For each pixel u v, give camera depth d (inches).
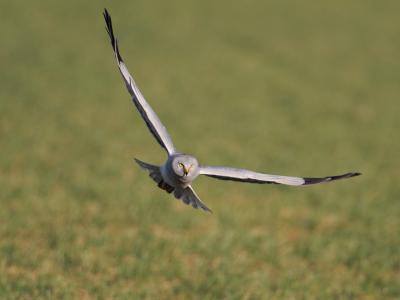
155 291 416.5
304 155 936.9
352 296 445.1
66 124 988.6
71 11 2217.0
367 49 2069.4
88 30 1984.5
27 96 1186.0
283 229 593.3
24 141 851.4
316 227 605.9
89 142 882.8
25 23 1984.5
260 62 1801.2
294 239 570.3
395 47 2122.3
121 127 1015.0
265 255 505.0
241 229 564.4
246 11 2469.2
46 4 2282.2
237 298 407.8
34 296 391.5
